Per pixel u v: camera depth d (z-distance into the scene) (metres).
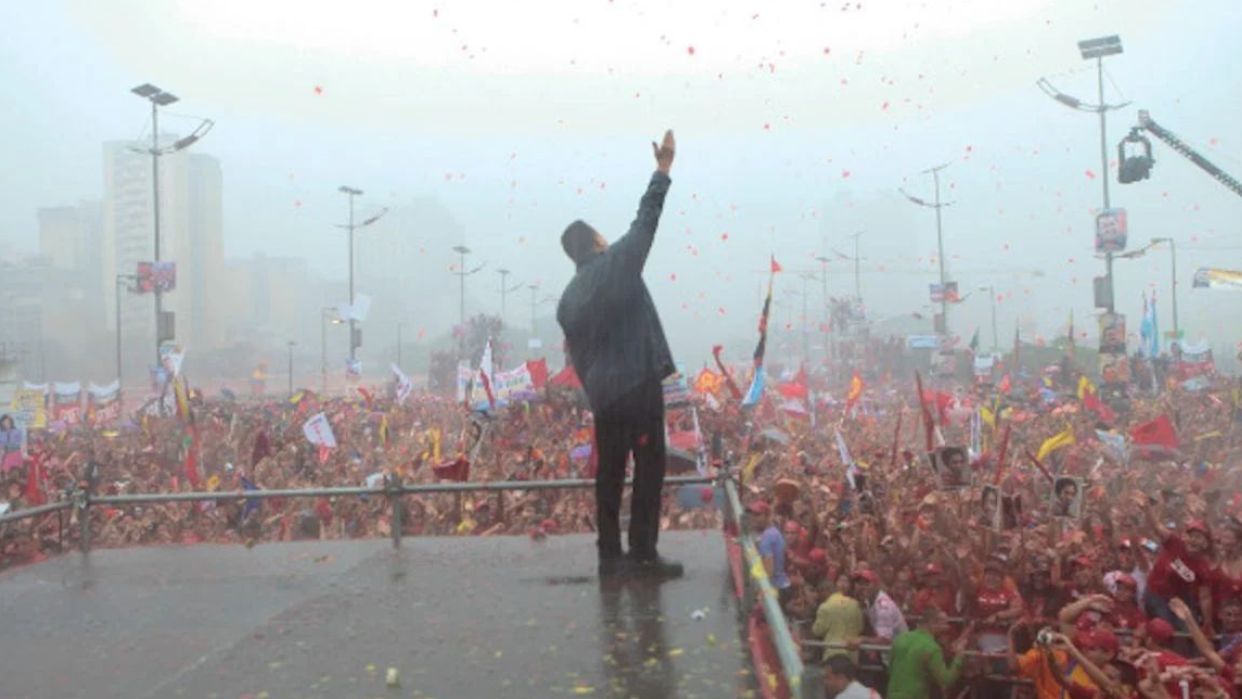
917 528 11.52
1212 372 47.59
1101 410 26.06
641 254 6.95
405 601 6.91
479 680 5.23
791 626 9.12
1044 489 15.14
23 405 34.75
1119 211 51.84
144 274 54.47
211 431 29.11
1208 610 9.84
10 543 11.11
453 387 80.88
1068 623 8.63
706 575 7.37
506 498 15.39
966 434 24.00
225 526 16.59
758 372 14.61
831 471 17.66
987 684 9.50
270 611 6.81
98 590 7.61
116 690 5.28
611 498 7.42
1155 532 10.70
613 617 6.30
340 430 33.31
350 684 5.23
